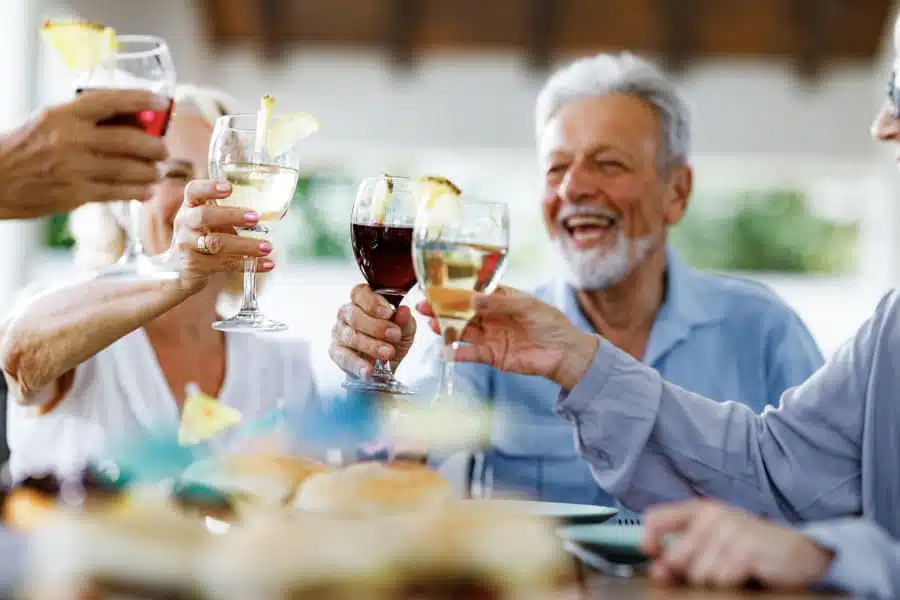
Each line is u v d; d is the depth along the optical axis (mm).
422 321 1832
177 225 1443
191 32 7781
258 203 1433
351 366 1563
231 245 1408
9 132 1131
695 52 8398
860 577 855
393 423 1330
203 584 719
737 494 1493
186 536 730
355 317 1557
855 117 8453
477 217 1236
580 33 8320
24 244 5168
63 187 1156
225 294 2074
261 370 2053
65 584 724
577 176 2277
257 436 1242
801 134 8477
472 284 1255
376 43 8375
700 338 2264
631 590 854
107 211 2072
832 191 15180
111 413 1889
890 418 1470
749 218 15336
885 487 1466
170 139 1975
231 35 8344
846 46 8375
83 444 1556
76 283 1553
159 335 1997
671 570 886
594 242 2279
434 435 1352
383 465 954
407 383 1566
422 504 899
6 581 721
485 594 749
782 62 8430
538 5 8164
